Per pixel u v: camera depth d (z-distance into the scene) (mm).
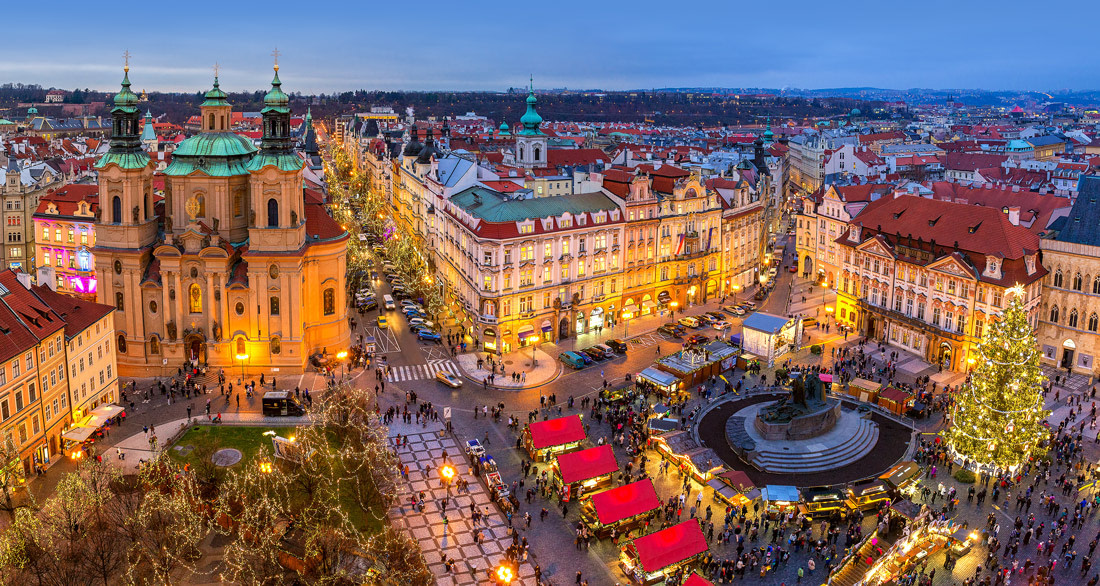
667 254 180750
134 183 136625
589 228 162625
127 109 136000
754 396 133625
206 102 142125
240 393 134000
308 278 145875
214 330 140625
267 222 138125
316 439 111125
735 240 198000
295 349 142625
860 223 169625
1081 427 116625
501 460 114125
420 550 89625
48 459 109062
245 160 144375
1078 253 142375
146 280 138750
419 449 116625
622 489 97500
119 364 141750
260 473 102438
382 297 194250
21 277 114688
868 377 141625
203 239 137750
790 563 91562
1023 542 94562
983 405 107938
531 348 158125
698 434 120625
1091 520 99000
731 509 100000
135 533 88062
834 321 177125
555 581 88562
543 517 100000
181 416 124188
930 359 151500
